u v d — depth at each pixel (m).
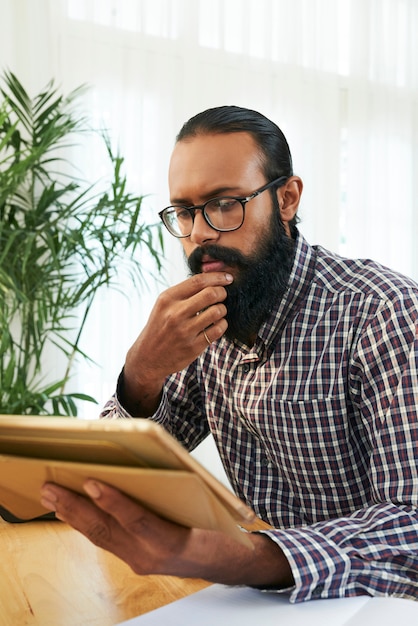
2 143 2.85
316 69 4.12
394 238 4.45
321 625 0.74
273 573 0.81
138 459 0.61
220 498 0.60
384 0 4.39
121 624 0.76
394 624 0.74
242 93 3.87
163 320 1.12
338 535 0.86
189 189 1.13
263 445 1.25
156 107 3.62
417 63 4.48
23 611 0.86
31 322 3.06
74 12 3.45
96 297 3.43
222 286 1.13
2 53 3.31
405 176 4.45
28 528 1.20
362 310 1.12
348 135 4.28
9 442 0.66
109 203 3.02
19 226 3.09
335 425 1.13
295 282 1.18
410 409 0.97
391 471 0.96
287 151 1.21
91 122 3.46
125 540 0.70
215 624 0.75
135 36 3.55
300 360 1.16
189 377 1.36
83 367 3.41
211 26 3.77
